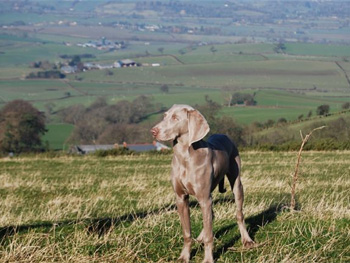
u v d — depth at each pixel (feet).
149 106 357.20
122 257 26.94
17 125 249.14
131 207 42.65
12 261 26.16
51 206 45.75
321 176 69.36
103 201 48.21
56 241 29.17
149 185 61.98
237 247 28.22
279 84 577.84
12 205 48.08
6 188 61.72
